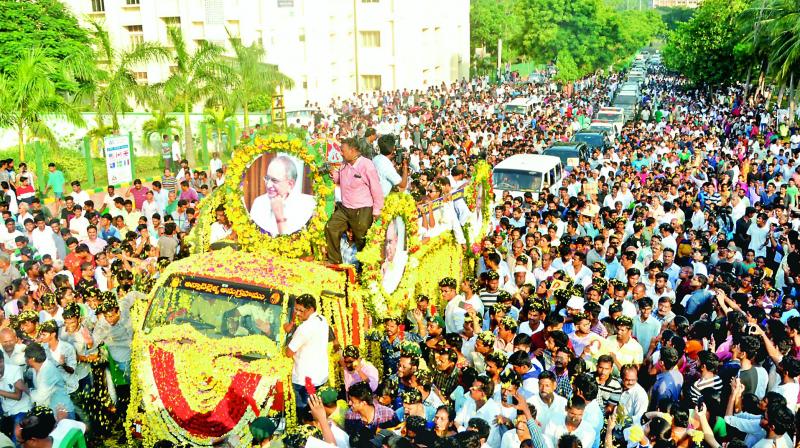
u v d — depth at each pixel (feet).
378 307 30.25
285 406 26.30
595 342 30.81
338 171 30.86
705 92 211.82
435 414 23.68
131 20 161.58
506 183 68.28
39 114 89.86
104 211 58.59
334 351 27.91
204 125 103.50
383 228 30.42
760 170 78.74
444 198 39.06
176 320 27.86
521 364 26.02
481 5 285.23
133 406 26.91
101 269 41.24
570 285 36.17
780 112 131.95
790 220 55.11
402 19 189.78
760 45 148.46
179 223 55.01
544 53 286.46
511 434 22.52
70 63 120.47
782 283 45.70
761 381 27.99
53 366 27.35
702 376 27.66
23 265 43.27
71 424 22.39
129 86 102.78
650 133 108.06
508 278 40.96
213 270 28.43
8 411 27.07
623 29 296.10
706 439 24.94
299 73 167.02
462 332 33.83
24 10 122.62
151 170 99.86
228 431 25.82
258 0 160.25
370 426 24.34
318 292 27.84
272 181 29.73
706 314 35.96
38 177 76.69
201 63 103.04
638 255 45.80
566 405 23.49
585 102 173.68
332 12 181.16
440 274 38.88
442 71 224.33
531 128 125.39
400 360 26.30
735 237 55.26
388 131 117.70
